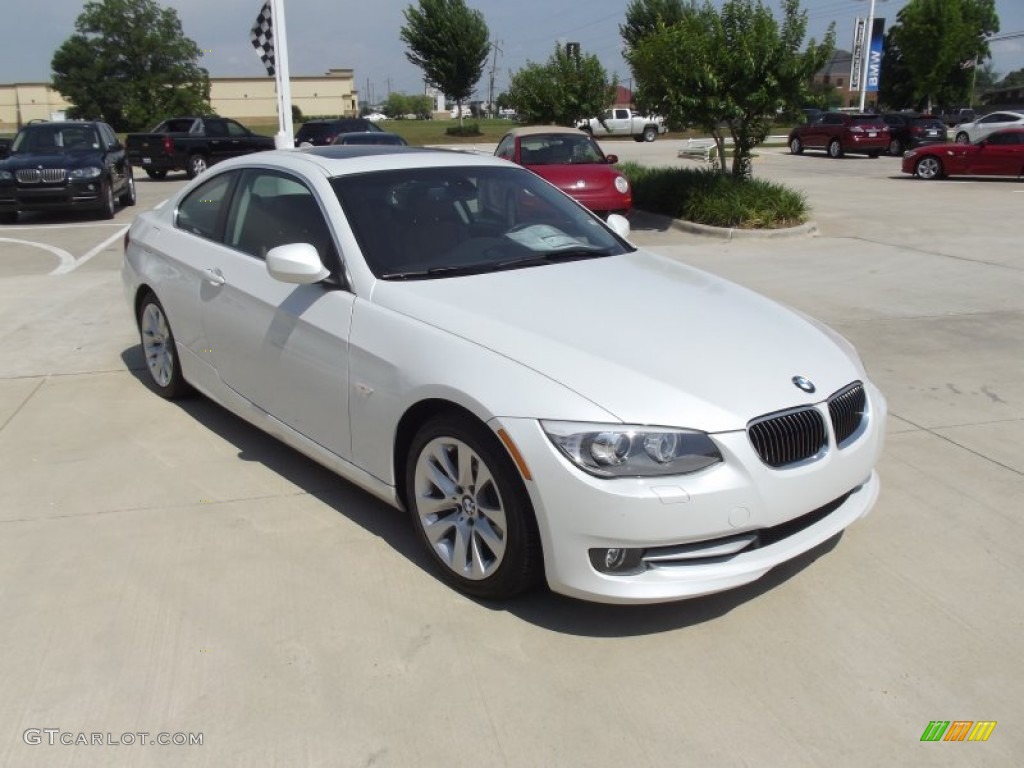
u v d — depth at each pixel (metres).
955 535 3.93
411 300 3.64
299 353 4.01
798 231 12.54
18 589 3.46
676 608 3.37
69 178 14.38
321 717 2.77
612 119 41.94
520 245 4.29
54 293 8.67
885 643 3.16
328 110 75.25
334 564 3.65
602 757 2.62
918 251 11.16
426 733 2.71
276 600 3.39
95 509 4.12
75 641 3.13
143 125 54.94
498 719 2.77
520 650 3.11
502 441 3.06
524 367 3.15
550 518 3.00
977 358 6.57
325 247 4.05
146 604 3.36
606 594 3.00
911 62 47.56
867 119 30.39
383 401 3.55
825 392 3.29
